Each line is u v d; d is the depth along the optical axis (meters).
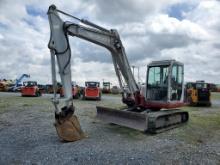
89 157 5.95
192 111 15.34
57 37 7.71
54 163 5.54
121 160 5.77
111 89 39.22
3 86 37.78
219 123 10.81
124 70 9.66
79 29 8.28
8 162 5.59
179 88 10.12
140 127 8.22
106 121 9.49
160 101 9.57
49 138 7.71
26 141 7.35
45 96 27.95
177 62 9.83
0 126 9.45
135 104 9.91
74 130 7.54
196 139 7.92
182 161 5.79
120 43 9.48
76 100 23.14
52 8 7.67
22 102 18.61
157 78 9.80
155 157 6.03
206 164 5.63
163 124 9.24
